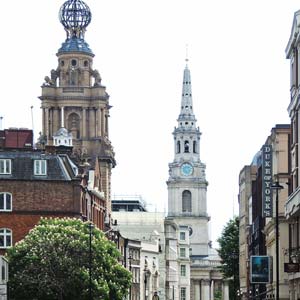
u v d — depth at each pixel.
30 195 133.50
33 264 117.69
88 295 117.31
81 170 149.25
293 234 100.25
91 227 115.88
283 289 113.19
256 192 146.38
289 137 116.69
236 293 198.38
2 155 134.62
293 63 94.75
